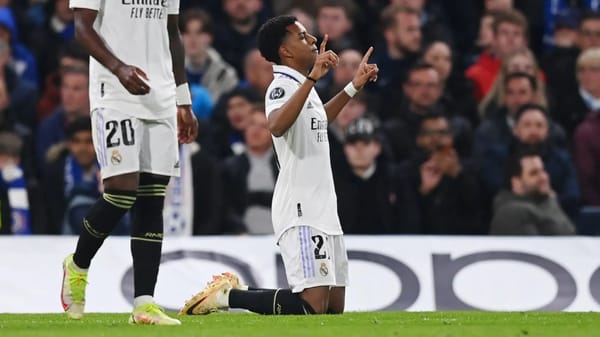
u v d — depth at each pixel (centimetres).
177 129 2711
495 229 4244
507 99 4722
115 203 2539
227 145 4531
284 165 2967
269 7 5288
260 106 4309
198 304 3061
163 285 3688
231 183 4284
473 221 4459
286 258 2969
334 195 2986
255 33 5231
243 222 4275
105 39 2552
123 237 3722
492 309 3756
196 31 4859
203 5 5359
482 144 4619
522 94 4706
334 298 3042
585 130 4697
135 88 2452
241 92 4528
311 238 2934
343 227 4272
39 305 3638
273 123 2858
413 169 4394
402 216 4356
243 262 3756
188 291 3691
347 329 2350
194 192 4209
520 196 4231
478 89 5003
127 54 2555
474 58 5209
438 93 4675
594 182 4688
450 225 4416
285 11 5147
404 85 4744
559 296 3788
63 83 4600
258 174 4288
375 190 4306
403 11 5009
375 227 4312
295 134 2936
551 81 5166
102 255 3681
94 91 2564
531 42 5575
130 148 2531
